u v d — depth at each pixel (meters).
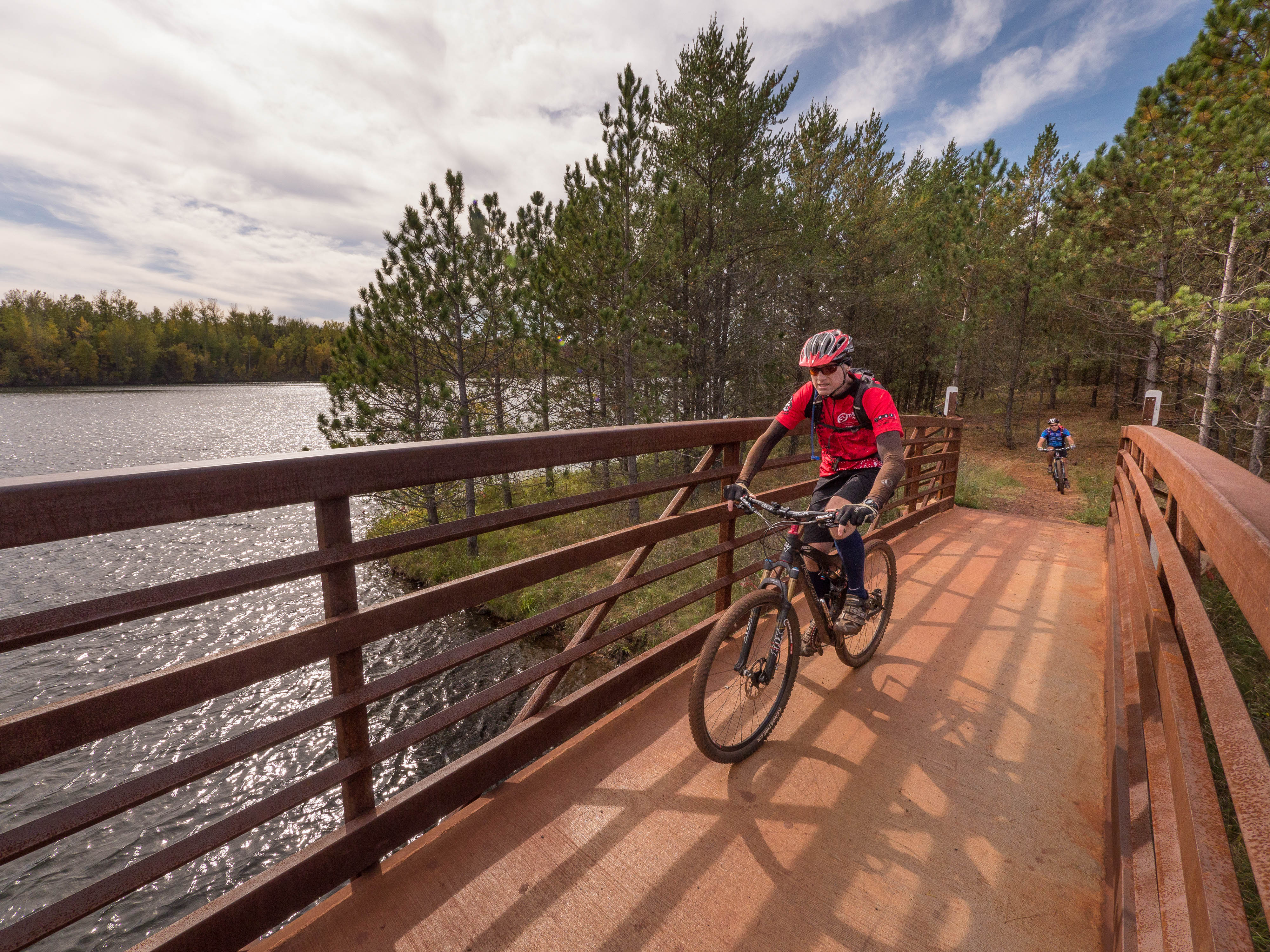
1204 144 9.81
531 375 14.99
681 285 15.12
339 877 1.77
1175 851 1.17
